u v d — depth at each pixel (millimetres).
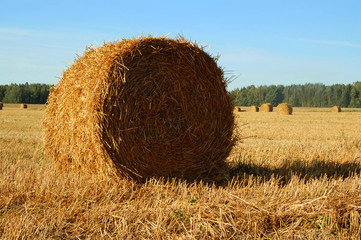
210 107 6594
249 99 118375
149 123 6098
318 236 4199
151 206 5027
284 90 130875
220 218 4414
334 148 10367
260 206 4863
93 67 6051
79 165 6477
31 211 4754
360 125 21344
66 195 5352
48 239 3980
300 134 15500
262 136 14578
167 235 4098
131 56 5941
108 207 4918
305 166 7699
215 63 6691
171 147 6297
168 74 6203
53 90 7312
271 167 7723
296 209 4770
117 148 5875
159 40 6172
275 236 4203
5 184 5672
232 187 6145
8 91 101312
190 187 6035
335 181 5934
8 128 17156
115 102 5812
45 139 7383
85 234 4191
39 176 6230
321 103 120438
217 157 6809
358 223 4441
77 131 6188
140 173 6172
